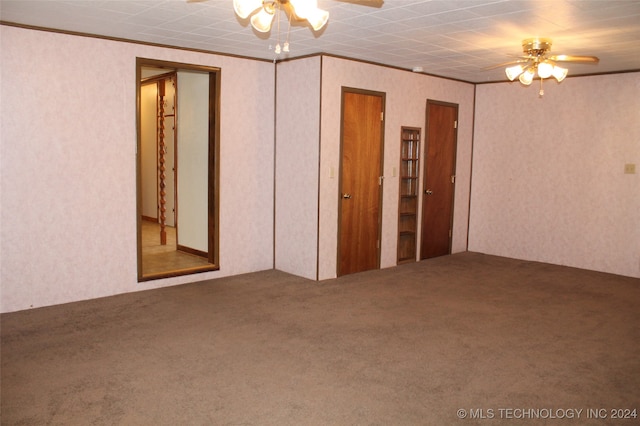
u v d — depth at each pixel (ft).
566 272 21.27
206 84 21.30
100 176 16.11
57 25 14.56
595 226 21.62
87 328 13.65
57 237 15.46
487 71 21.58
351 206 19.95
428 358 12.05
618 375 11.27
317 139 18.57
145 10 12.91
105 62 15.89
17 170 14.60
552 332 13.97
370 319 14.84
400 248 23.03
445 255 24.66
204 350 12.31
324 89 18.37
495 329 14.15
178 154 23.30
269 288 17.97
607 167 21.17
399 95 21.24
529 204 23.57
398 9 12.46
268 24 10.27
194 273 18.66
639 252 20.48
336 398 9.99
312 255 19.16
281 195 20.31
